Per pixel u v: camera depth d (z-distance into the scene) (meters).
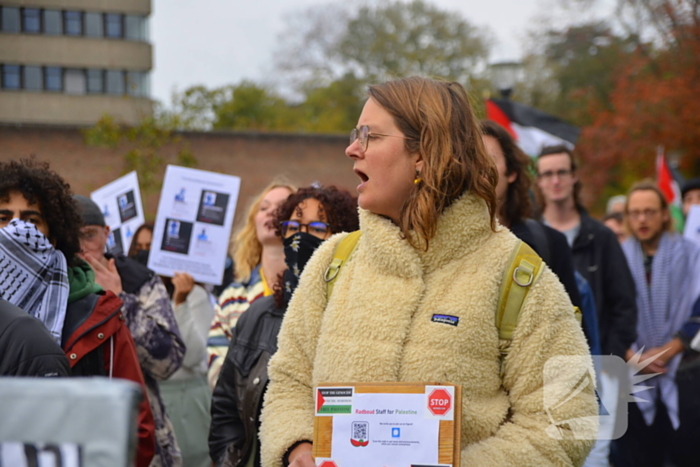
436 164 1.90
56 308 2.56
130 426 0.98
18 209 2.68
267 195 3.98
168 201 4.65
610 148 23.16
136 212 5.30
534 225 3.45
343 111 36.31
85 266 2.87
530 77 31.81
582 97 28.00
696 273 5.08
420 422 1.76
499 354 1.89
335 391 1.81
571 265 3.39
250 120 35.25
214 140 25.22
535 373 1.86
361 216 2.01
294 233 3.22
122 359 2.70
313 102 36.50
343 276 2.02
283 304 2.85
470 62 36.22
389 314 1.88
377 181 1.98
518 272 1.89
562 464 1.84
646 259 5.30
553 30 30.06
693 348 3.46
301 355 2.09
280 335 2.14
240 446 2.80
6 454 0.98
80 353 2.59
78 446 0.98
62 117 38.75
